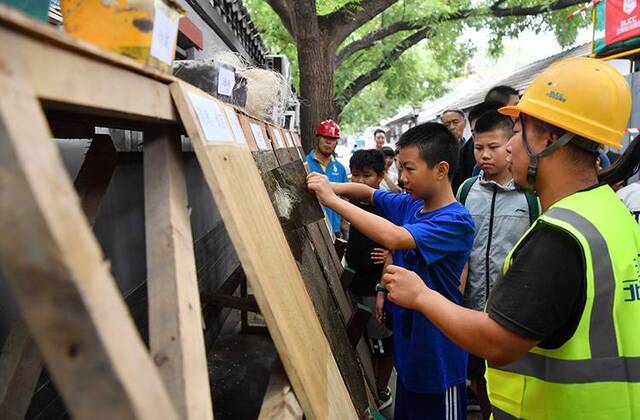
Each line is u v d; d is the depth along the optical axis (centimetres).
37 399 139
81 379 50
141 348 56
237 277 269
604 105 123
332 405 122
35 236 48
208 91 159
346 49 1153
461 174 407
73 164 169
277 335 97
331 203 194
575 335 117
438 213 203
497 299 120
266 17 1174
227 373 234
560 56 1276
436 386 204
